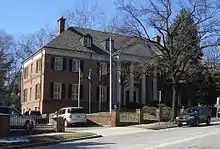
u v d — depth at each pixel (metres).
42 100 47.84
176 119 36.22
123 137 24.36
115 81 53.56
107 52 53.56
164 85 59.50
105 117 37.03
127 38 39.69
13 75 75.69
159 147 18.28
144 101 56.59
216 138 22.98
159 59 39.28
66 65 50.00
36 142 20.28
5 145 18.94
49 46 49.06
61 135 23.53
